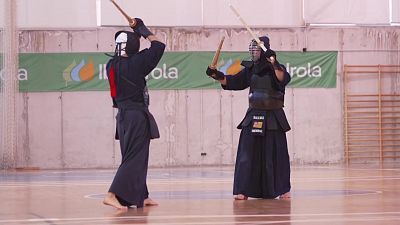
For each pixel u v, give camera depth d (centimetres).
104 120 2762
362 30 2861
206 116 2803
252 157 1119
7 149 2670
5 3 2688
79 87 2758
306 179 1691
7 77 2678
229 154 2808
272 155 1120
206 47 2812
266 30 2831
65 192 1335
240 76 1151
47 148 2734
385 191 1249
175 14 2798
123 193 934
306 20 2834
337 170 2217
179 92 2794
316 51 2839
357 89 2847
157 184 1575
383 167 2425
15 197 1215
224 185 1520
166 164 2777
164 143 2778
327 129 2833
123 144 952
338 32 2853
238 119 2816
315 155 2822
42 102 2741
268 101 1123
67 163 2741
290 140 2820
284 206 964
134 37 970
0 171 2516
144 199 969
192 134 2795
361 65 2856
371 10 2864
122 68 955
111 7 2770
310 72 2834
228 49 2814
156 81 2784
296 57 2833
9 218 845
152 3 2789
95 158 2752
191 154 2791
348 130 2831
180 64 2795
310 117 2828
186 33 2802
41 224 765
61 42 2759
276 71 1109
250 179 1112
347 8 2856
